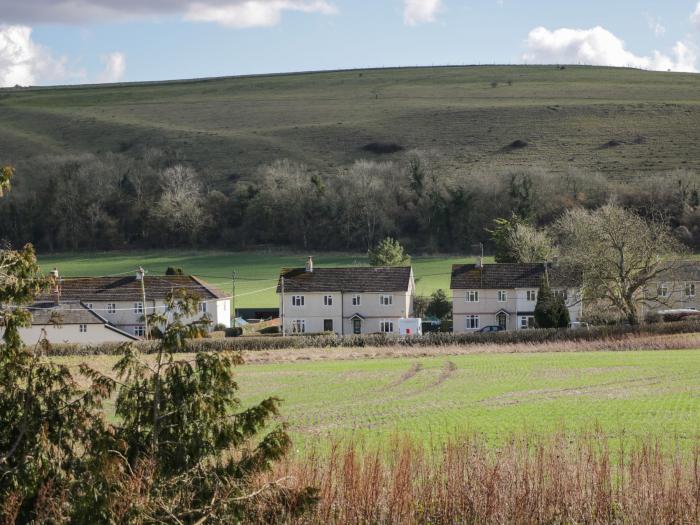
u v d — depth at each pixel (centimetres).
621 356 11900
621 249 14462
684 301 17962
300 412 8019
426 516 3678
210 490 3209
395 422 7262
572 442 5272
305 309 18338
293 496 3294
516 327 18000
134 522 3005
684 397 8238
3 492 3119
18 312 3284
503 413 7606
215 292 18250
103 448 3142
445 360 12156
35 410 3241
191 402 3247
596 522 3647
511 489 3709
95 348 12638
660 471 3822
